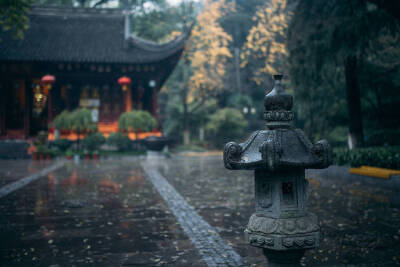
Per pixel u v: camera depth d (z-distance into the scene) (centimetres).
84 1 4378
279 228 282
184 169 1891
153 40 4166
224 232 602
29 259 466
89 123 2798
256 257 469
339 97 2016
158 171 1769
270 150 266
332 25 1402
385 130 1878
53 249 509
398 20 1206
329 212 739
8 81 3422
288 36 1723
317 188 1084
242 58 4478
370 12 1329
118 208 818
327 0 1465
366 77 1783
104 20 3709
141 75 3466
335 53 1432
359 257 460
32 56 3123
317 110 2064
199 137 4528
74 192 1060
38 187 1166
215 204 873
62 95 3525
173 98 4500
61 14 3634
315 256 466
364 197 895
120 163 2302
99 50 3338
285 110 304
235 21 4622
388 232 577
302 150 291
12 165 2081
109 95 3559
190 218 712
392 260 448
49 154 2578
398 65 1639
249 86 4747
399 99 1883
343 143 2136
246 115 4600
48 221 684
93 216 730
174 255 480
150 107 3869
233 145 300
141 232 603
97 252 496
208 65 4291
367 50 1474
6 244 533
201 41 4056
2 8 1650
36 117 3675
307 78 1702
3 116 3438
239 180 1407
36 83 3388
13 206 836
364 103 2020
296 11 1662
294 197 295
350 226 619
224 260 457
